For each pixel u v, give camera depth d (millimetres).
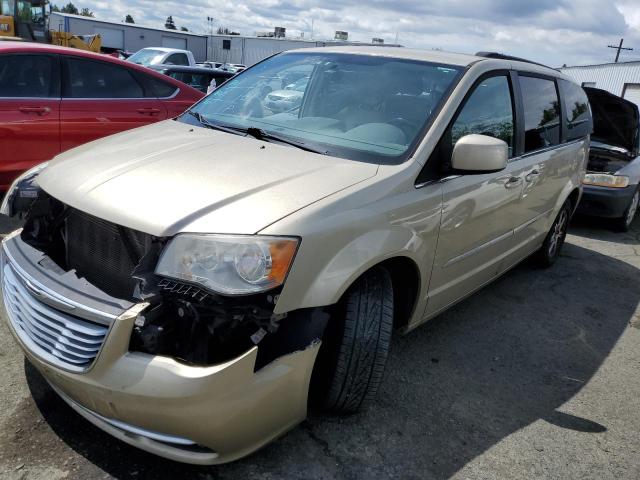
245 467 2367
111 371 1972
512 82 3730
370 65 3434
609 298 4883
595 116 7793
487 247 3549
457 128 3035
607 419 3047
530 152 3977
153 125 3393
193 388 1913
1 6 15969
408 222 2617
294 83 3529
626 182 6871
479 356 3568
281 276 2057
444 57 3451
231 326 1998
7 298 2434
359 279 2473
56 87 5172
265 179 2375
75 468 2252
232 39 39906
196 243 2027
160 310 2014
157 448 2072
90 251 2338
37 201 2619
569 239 6703
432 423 2816
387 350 2574
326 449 2529
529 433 2840
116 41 36438
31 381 2740
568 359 3691
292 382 2152
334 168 2580
